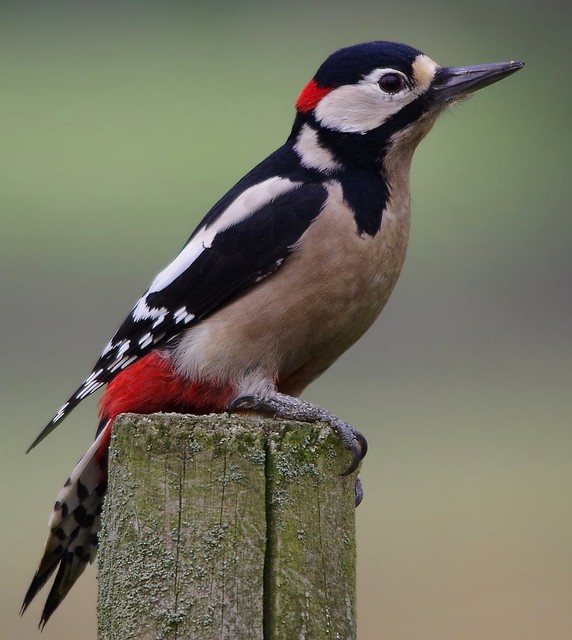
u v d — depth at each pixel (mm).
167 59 23250
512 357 17156
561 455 14938
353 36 23328
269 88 22094
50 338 16641
